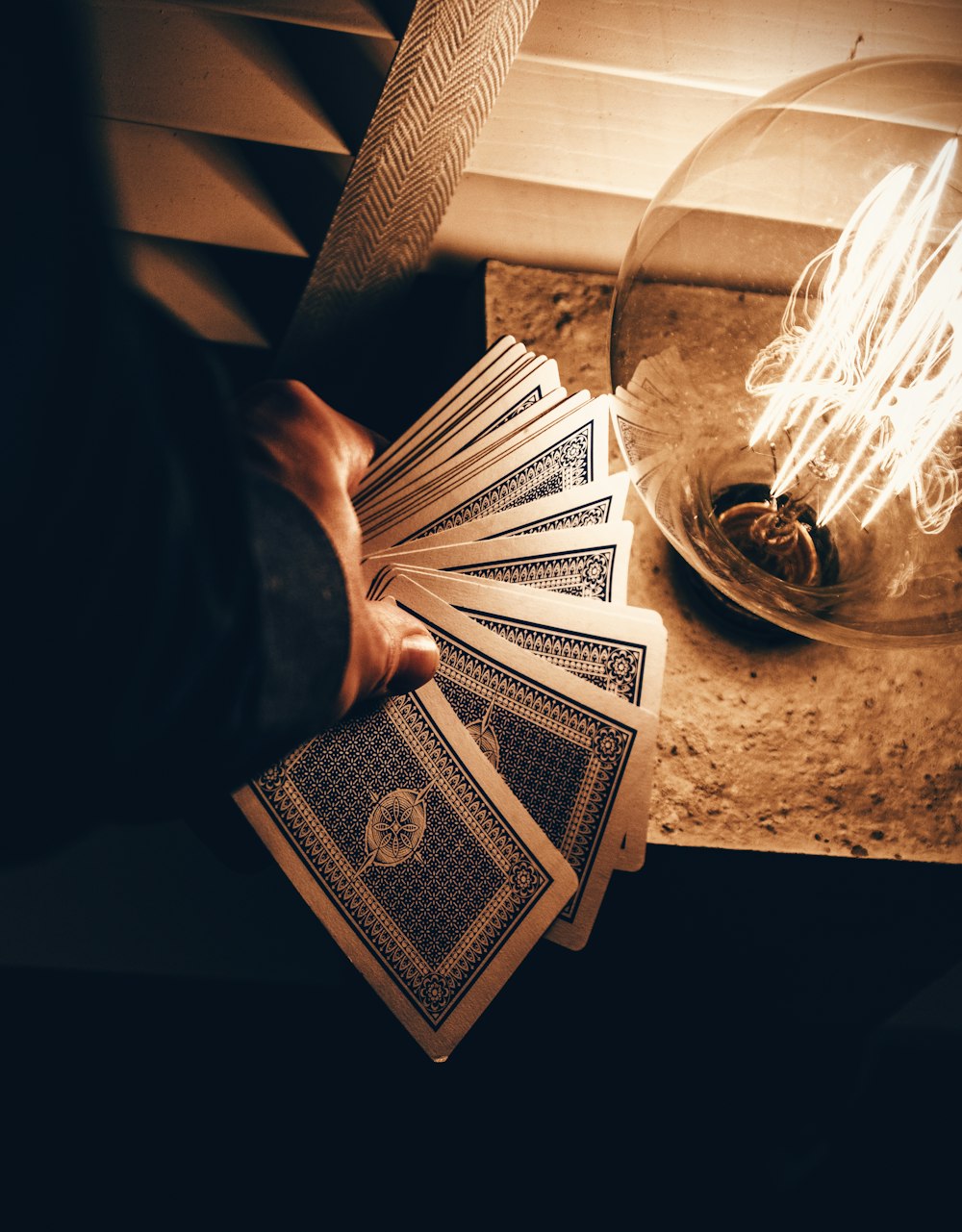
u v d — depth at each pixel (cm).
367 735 76
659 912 94
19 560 28
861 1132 135
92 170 24
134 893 125
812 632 73
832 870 84
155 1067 134
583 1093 124
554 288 100
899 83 72
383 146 80
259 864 84
